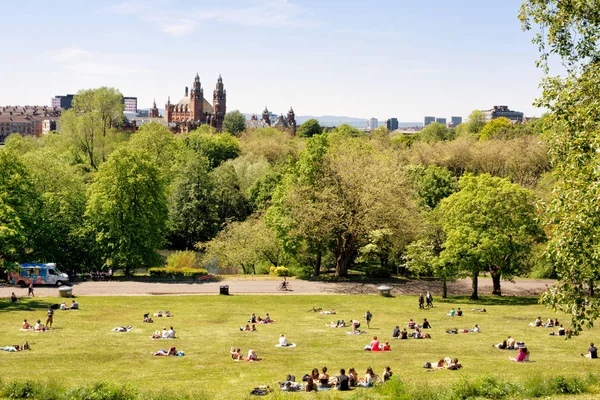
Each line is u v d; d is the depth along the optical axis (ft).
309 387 91.04
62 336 133.39
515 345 126.72
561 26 88.63
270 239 263.08
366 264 299.79
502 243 195.83
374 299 201.87
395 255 257.96
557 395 80.64
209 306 182.80
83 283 218.79
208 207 347.15
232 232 274.36
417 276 247.70
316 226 235.20
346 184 239.50
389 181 246.27
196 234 345.10
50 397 81.05
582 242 74.18
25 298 185.78
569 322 160.56
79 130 403.75
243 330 146.61
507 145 402.31
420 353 121.49
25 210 228.02
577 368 104.42
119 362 110.42
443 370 103.76
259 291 213.05
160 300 190.29
